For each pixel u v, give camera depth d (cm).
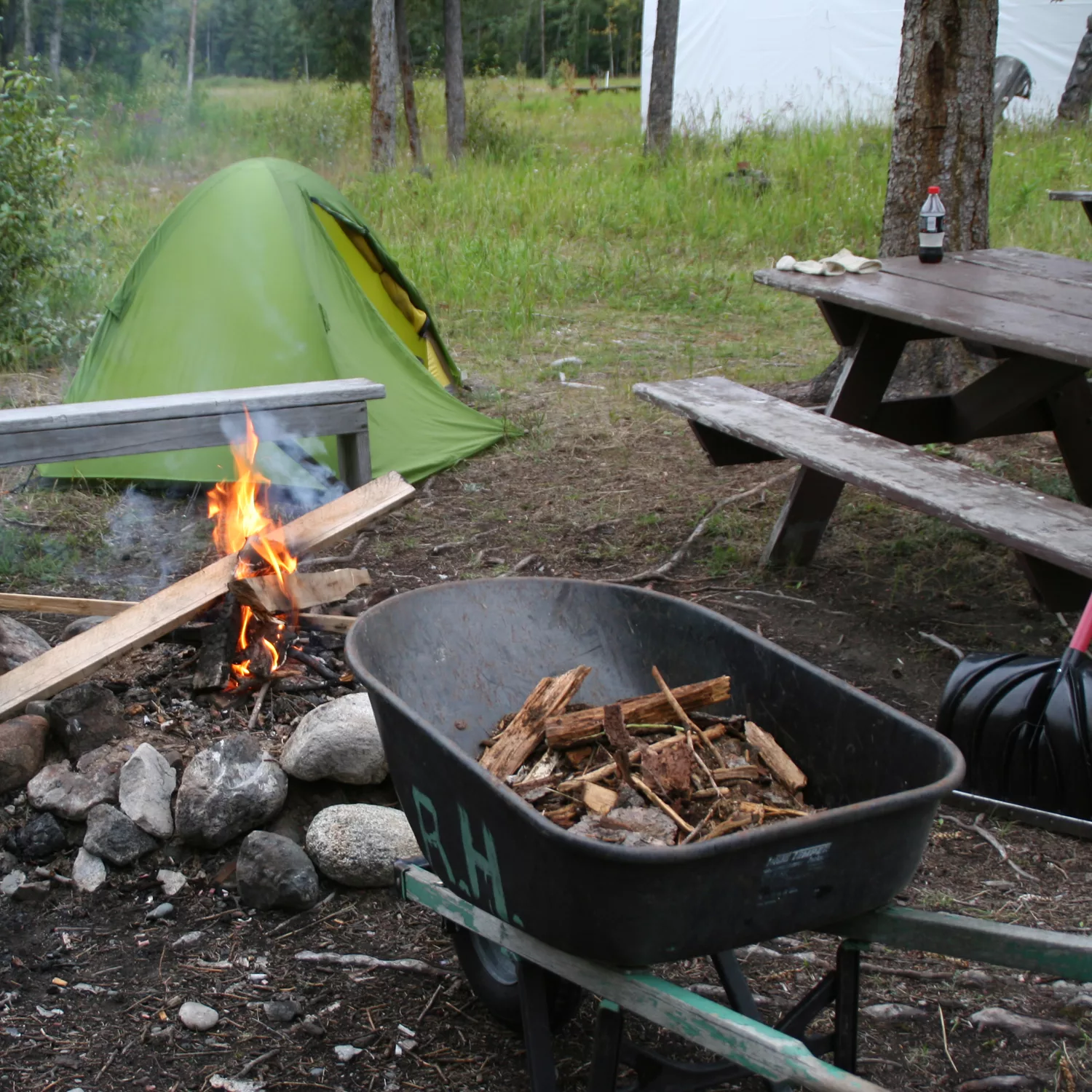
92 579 482
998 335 394
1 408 675
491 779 192
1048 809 332
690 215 1206
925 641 435
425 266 1026
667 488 594
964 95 634
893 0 1775
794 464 626
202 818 306
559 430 679
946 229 650
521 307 934
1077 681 332
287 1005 261
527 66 4559
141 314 602
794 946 287
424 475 603
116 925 289
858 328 508
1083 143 1402
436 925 290
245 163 626
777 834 179
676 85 1983
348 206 686
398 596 260
